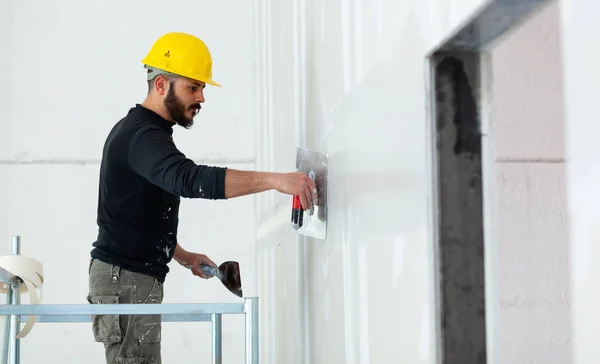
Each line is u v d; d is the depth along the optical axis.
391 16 1.36
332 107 2.05
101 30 5.02
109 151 2.68
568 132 0.80
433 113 1.13
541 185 1.09
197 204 5.03
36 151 4.94
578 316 0.81
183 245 5.00
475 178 1.12
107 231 2.71
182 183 2.31
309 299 2.52
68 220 4.94
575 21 0.78
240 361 4.99
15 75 4.95
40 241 4.91
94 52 5.01
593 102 0.75
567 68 0.79
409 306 1.26
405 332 1.29
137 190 2.66
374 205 1.53
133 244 2.69
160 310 2.11
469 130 1.12
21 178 4.92
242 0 5.12
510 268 1.10
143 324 2.70
